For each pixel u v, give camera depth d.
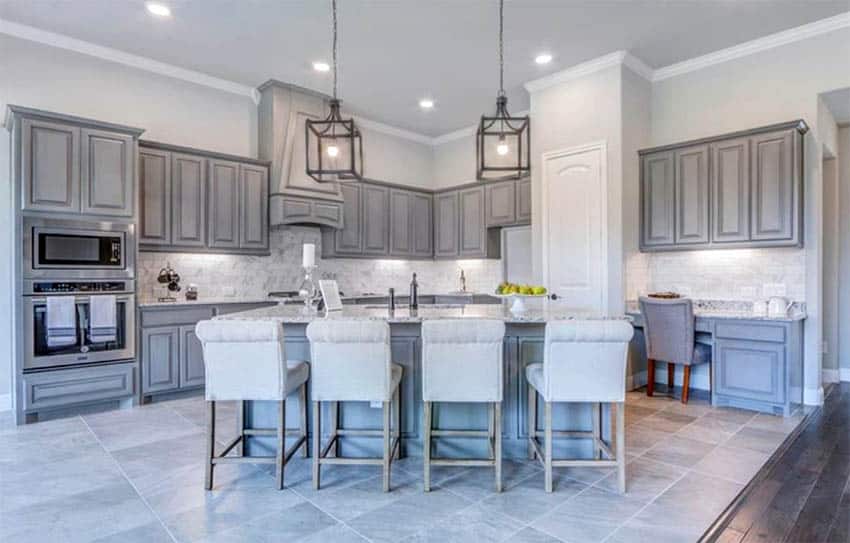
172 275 4.81
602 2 3.77
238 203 5.14
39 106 4.22
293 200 5.43
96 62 4.53
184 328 4.51
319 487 2.65
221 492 2.60
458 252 6.93
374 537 2.16
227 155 5.05
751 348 4.00
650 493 2.57
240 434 3.00
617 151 4.71
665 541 2.13
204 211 4.88
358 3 3.78
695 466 2.92
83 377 3.94
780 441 3.33
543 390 2.59
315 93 5.66
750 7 3.86
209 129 5.24
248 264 5.54
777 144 4.11
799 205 4.04
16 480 2.73
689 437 3.41
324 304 3.44
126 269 4.15
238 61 4.83
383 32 4.25
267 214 5.38
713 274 4.73
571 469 2.89
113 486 2.66
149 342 4.29
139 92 4.78
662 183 4.75
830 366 5.11
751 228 4.23
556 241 5.14
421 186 7.42
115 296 4.07
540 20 4.03
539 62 4.84
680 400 4.35
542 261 5.24
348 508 2.42
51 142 3.79
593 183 4.87
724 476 2.78
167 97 4.96
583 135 4.95
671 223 4.70
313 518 2.32
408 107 6.15
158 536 2.17
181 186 4.73
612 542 2.12
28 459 3.04
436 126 6.95
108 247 4.05
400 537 2.16
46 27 4.14
